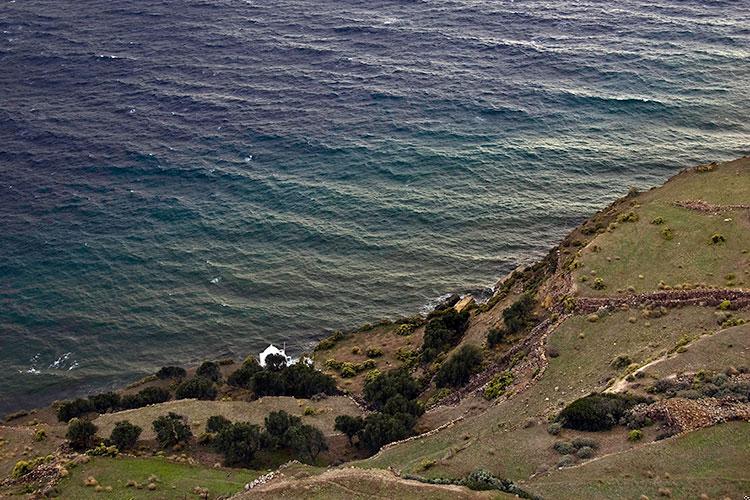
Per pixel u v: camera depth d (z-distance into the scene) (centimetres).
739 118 17625
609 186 15350
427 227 14362
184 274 13300
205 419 9200
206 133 17462
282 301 12712
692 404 6312
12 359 11519
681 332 8056
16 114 18162
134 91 19375
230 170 16125
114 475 7475
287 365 10894
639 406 6594
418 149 16812
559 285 9900
